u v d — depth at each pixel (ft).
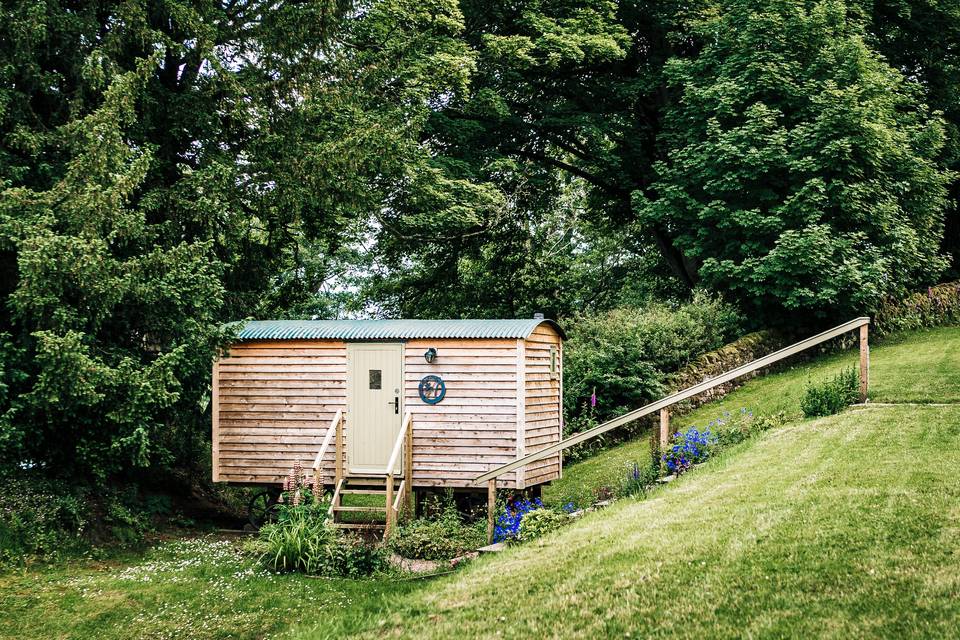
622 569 25.99
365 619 26.94
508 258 101.60
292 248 67.77
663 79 88.17
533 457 39.32
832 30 76.23
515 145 92.99
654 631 21.40
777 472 33.58
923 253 79.05
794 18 75.46
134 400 42.29
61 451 45.39
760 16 75.15
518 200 95.61
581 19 81.25
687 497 32.99
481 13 81.15
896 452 33.50
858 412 41.98
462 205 76.28
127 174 43.21
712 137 75.72
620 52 80.33
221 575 38.73
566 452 64.18
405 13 66.13
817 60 74.28
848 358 66.13
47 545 40.57
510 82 84.33
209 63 53.93
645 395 67.92
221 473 53.16
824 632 19.66
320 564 39.29
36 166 46.88
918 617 19.58
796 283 69.00
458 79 67.92
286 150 57.00
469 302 102.89
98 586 36.22
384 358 51.57
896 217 74.18
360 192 60.13
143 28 49.37
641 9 89.15
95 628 31.42
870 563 22.80
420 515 51.06
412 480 50.60
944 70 95.45
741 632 20.44
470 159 80.84
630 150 92.38
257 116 56.70
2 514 40.37
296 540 39.99
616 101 93.20
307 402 52.31
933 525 24.62
